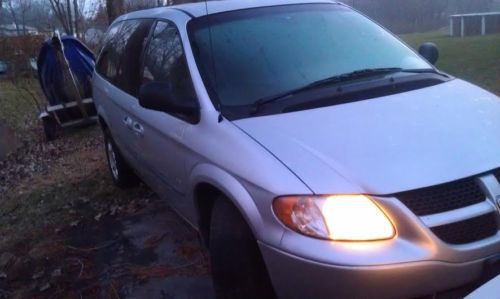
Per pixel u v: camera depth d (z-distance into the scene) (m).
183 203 4.06
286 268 2.86
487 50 13.00
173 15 4.51
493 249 2.78
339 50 4.07
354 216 2.74
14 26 13.54
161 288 4.12
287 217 2.85
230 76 3.81
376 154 2.95
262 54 3.96
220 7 4.38
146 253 4.73
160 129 4.11
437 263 2.68
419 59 4.26
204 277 4.18
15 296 4.46
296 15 4.34
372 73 3.92
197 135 3.62
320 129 3.21
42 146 10.27
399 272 2.65
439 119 3.27
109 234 5.26
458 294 2.79
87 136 10.20
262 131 3.28
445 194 2.80
